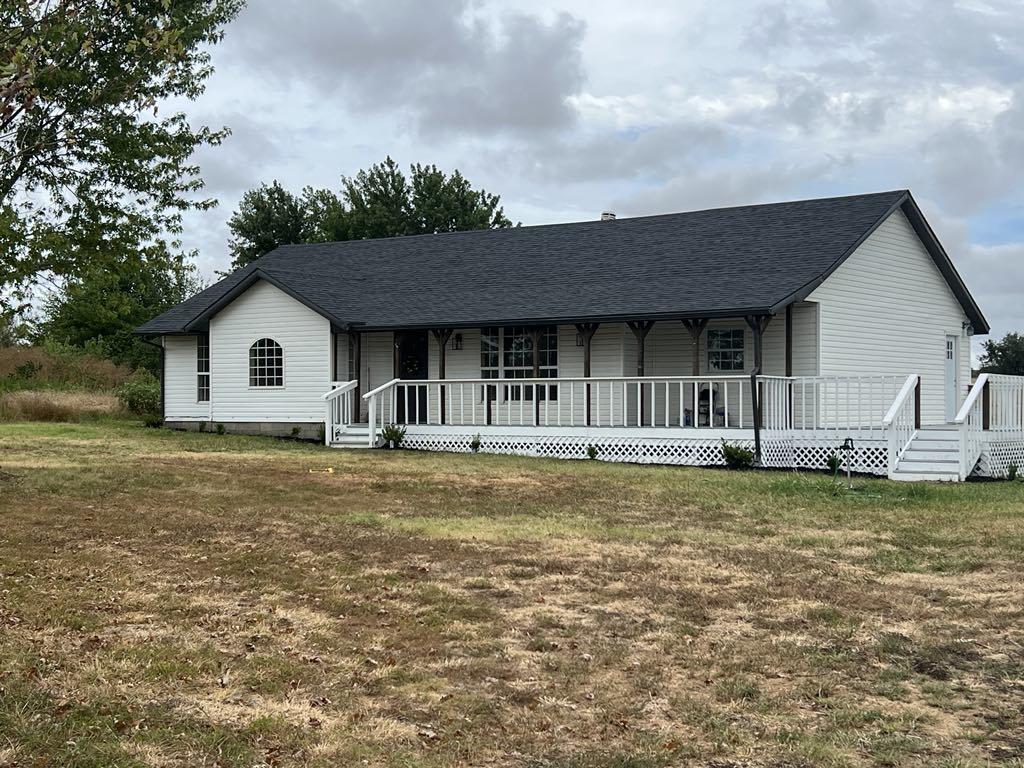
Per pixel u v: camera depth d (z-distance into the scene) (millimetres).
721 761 5492
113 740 5523
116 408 32125
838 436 19547
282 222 56938
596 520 13211
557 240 27750
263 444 24016
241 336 27156
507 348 24953
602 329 23594
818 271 21000
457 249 28938
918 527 12727
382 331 24719
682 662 7207
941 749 5645
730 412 22828
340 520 12883
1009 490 16422
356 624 8055
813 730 5941
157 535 11539
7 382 36188
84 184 18312
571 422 22266
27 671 6555
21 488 14867
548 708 6297
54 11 11273
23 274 16641
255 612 8312
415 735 5820
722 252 23734
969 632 7961
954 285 26625
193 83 19547
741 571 10102
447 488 16250
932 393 25984
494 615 8367
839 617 8391
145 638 7469
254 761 5359
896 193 24156
